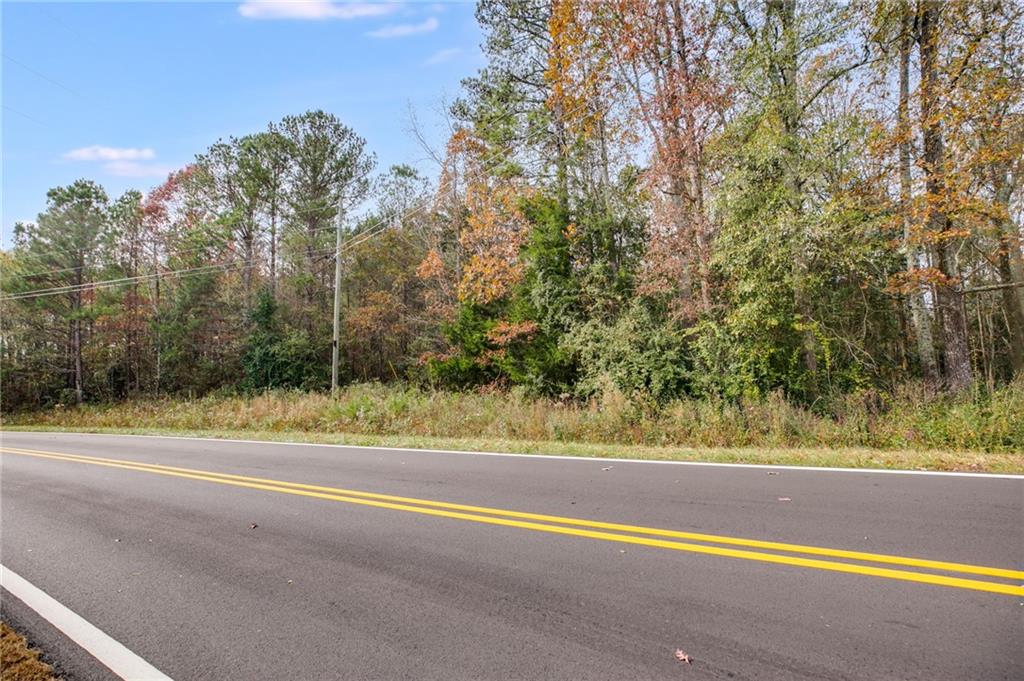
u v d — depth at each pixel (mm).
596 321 17797
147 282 33656
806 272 14562
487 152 23281
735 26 16562
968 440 9406
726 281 15414
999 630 3238
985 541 4645
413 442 12633
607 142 19891
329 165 34219
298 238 34250
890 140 13484
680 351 15945
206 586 4438
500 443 11828
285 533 5727
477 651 3254
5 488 8836
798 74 16578
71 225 30859
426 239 27188
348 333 33219
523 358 20203
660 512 5871
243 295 33438
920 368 18781
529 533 5355
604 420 12570
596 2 17594
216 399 26188
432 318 27344
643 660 3070
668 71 16562
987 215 13500
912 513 5473
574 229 19375
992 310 22609
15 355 33094
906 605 3584
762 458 8781
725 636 3287
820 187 15234
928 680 2793
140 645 3545
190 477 9062
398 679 3008
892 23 14359
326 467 9648
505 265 21219
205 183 34062
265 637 3562
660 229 16484
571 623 3531
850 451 9180
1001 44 13070
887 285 15102
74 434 19359
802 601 3689
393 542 5273
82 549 5488
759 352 14344
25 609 4156
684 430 11672
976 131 12859
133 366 34594
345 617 3781
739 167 15172
